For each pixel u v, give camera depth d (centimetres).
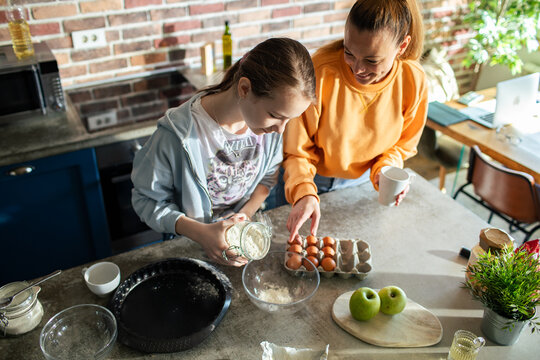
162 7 246
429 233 142
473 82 405
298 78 101
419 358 104
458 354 101
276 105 104
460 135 245
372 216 149
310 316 114
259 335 108
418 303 118
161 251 132
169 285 120
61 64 237
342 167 162
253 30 280
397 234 141
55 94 209
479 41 346
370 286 123
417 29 133
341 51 143
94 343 102
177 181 130
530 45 332
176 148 123
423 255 133
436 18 353
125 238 238
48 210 207
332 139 153
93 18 232
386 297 112
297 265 121
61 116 214
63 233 217
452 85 316
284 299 117
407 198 158
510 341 107
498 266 104
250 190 149
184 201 133
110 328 105
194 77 259
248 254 109
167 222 125
